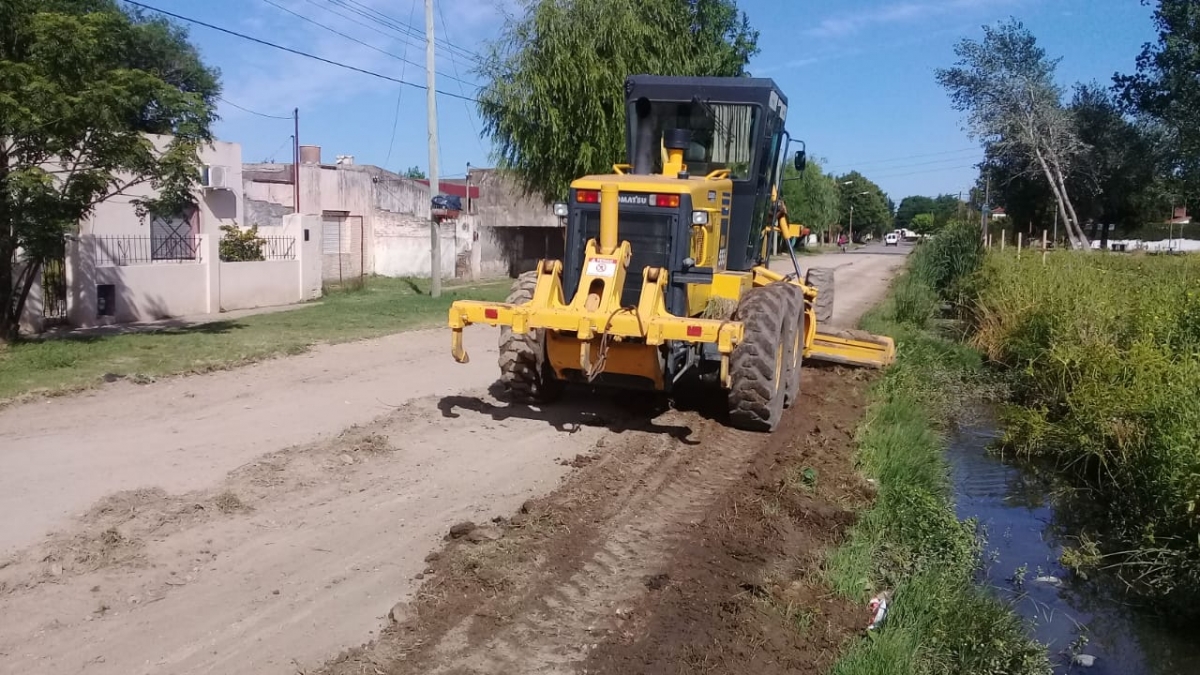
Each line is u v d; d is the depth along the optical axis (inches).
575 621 191.5
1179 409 313.0
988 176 1804.9
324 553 217.2
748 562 227.8
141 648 172.1
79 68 469.1
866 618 209.6
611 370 315.6
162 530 225.1
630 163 386.3
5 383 378.3
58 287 580.1
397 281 1048.2
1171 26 1318.9
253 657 170.9
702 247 332.8
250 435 314.0
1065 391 408.2
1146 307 471.2
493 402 372.2
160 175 507.8
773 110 386.6
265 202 1062.4
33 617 181.2
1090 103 1598.2
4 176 462.6
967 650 207.8
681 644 184.9
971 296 789.9
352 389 395.2
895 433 351.9
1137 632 236.7
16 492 249.0
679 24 778.8
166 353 462.9
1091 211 1788.9
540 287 311.4
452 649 177.3
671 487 279.6
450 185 1428.4
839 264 1668.3
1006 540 292.5
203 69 1125.1
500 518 241.6
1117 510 310.8
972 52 1556.3
